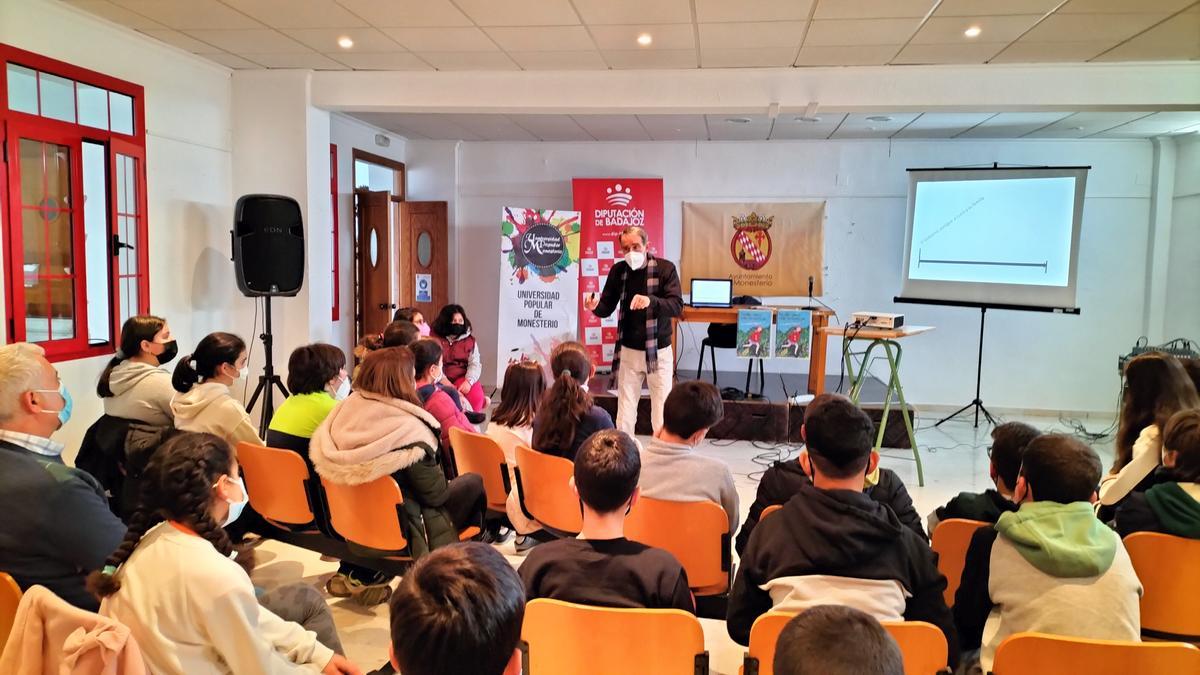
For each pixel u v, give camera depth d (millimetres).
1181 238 6969
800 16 4074
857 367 7852
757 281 7957
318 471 2643
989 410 7684
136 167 4723
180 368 2975
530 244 7137
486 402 5566
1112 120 6289
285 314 5742
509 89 5523
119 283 4613
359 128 7242
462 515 2963
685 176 8008
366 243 7371
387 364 2686
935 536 2209
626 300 5246
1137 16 3971
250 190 5703
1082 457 1676
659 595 1616
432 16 4223
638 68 5324
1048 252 6574
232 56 5215
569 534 2824
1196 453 2107
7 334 3857
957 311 7672
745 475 5117
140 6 4125
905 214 7684
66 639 1284
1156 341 7199
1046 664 1460
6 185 3828
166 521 1494
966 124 6637
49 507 1775
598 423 2996
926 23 4156
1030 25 4156
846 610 1007
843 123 6688
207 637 1451
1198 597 2018
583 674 1573
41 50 4039
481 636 867
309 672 1618
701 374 7785
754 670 1562
